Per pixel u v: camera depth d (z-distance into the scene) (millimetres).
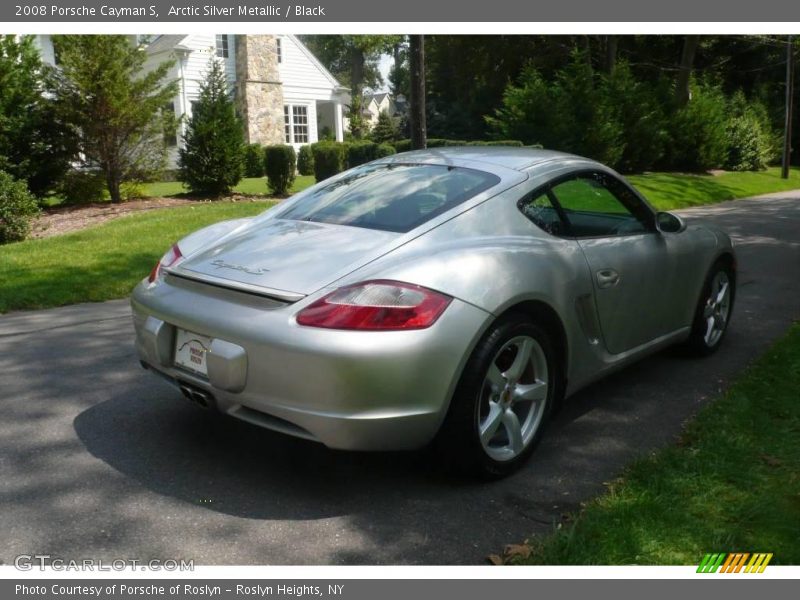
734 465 3334
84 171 15266
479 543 2824
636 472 3291
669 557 2662
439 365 2951
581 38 31703
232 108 16000
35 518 2979
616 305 3953
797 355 4957
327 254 3219
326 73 32562
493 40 32719
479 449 3176
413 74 9742
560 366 3641
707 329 5086
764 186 26547
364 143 20453
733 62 40219
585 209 3955
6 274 8055
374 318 2871
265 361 2932
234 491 3215
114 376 4809
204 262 3453
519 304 3305
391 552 2766
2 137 13766
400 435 2957
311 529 2920
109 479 3314
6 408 4211
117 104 14047
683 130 27062
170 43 26938
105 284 7758
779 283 7969
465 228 3389
